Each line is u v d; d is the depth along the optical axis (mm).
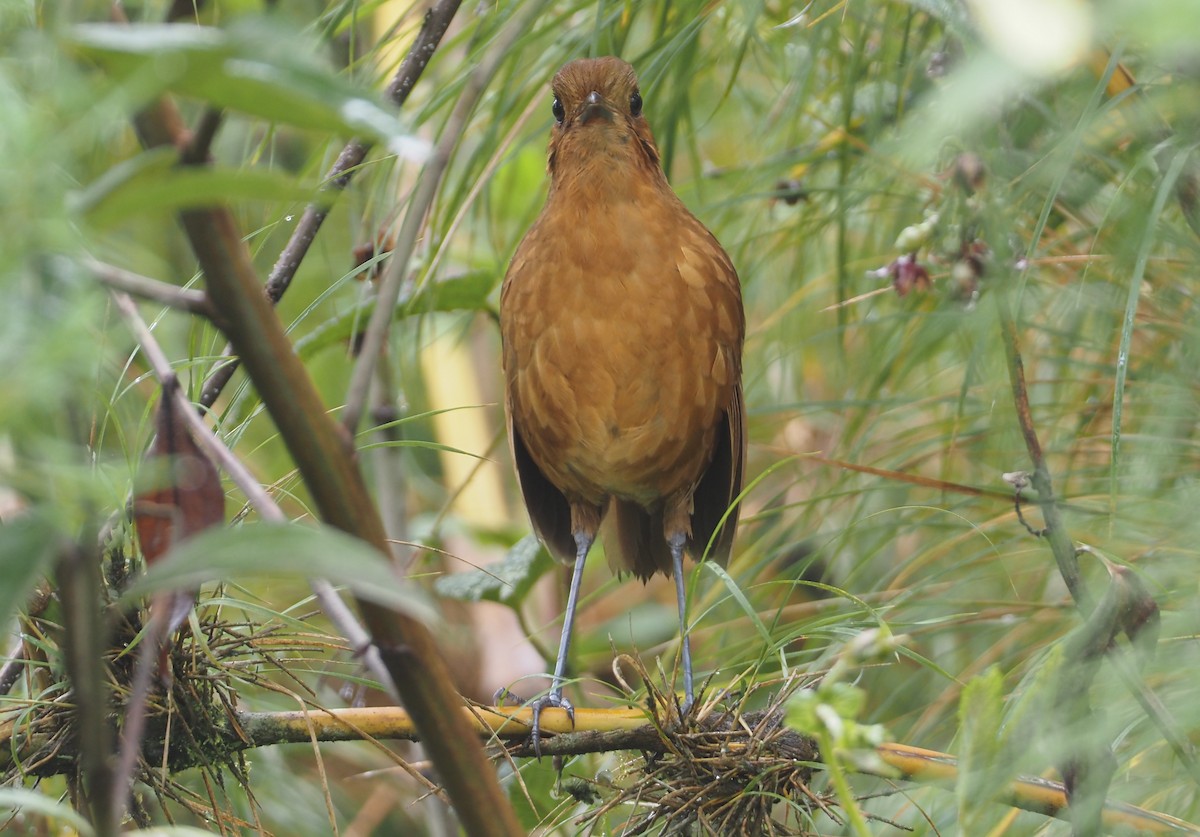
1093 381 7328
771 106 8875
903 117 7328
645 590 11883
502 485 11039
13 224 2439
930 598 7625
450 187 8062
